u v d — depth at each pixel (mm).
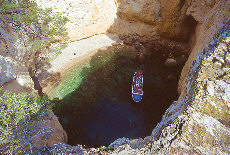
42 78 22188
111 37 29609
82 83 22547
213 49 9586
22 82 14375
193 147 6680
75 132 17234
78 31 27984
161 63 25203
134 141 10188
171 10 23812
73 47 27328
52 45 25000
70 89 21703
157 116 18562
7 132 8578
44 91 21047
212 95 7621
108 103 20156
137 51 27562
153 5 26438
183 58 25391
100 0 28484
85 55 26609
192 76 10461
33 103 10023
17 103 9188
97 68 24797
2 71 12656
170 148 6902
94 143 16297
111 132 17281
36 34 15664
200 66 9242
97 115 18891
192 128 7059
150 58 26172
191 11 20297
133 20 28797
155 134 9086
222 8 13398
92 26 29094
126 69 24547
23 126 9375
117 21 29609
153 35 28344
